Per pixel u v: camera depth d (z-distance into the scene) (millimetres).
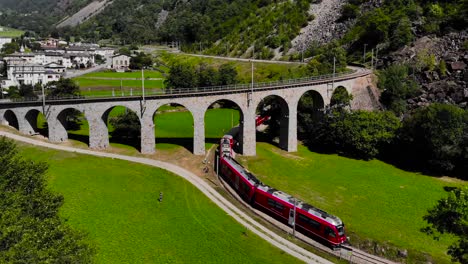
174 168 82688
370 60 145125
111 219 60812
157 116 133500
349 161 96000
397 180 85000
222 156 81750
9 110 91750
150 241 55594
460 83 110562
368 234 61500
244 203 70188
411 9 147125
